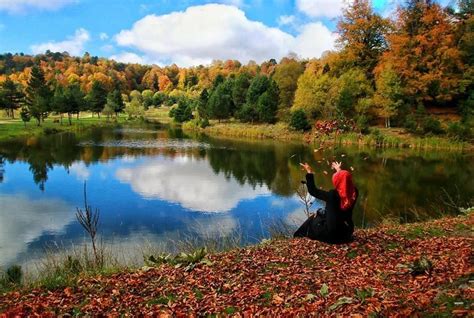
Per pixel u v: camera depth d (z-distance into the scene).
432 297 5.08
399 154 44.03
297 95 65.88
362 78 61.62
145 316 5.46
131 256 14.27
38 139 61.19
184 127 87.31
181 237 17.20
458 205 21.66
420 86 58.50
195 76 185.25
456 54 58.31
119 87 178.12
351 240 8.15
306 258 7.61
